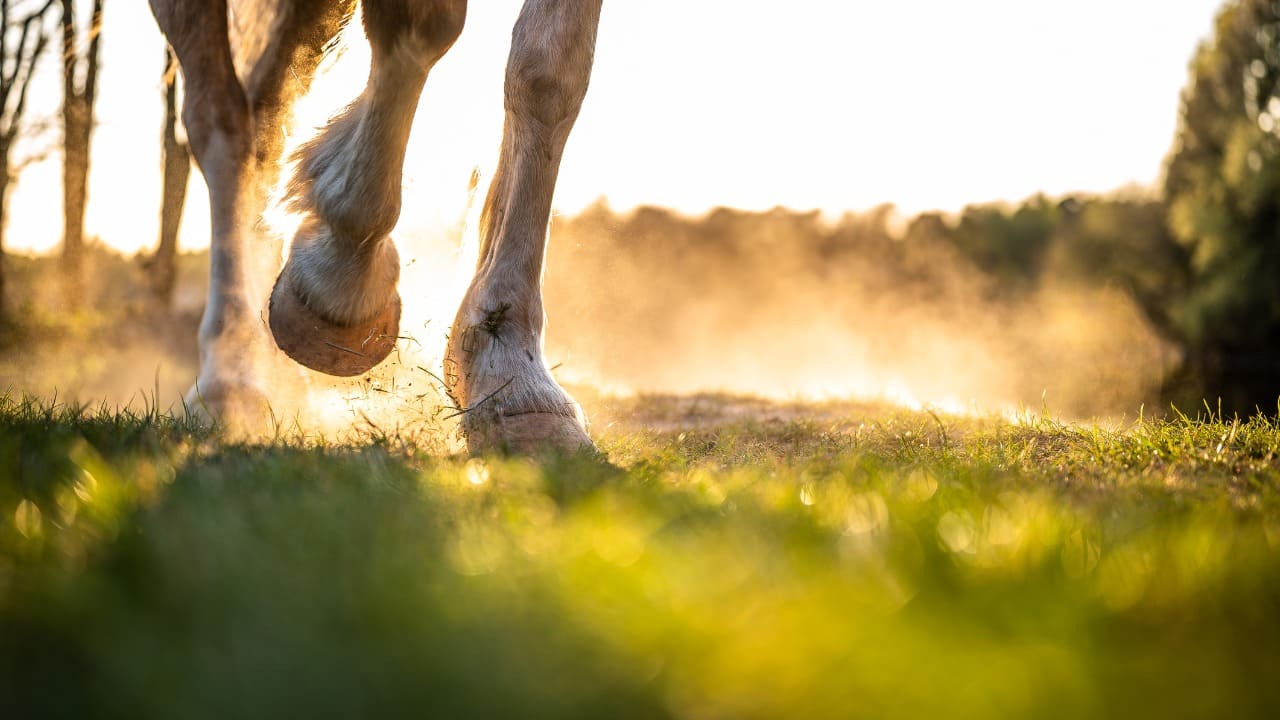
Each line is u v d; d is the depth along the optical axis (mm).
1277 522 2635
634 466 3420
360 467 2977
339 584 1579
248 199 5402
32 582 1535
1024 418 5328
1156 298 43438
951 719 1245
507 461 3334
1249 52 39125
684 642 1424
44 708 1160
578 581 1700
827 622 1494
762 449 4820
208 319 5238
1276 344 35125
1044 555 1935
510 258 4152
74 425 3807
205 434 4078
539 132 4102
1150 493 3145
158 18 5387
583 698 1225
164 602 1476
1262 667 1440
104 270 21500
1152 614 1687
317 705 1153
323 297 4535
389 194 4180
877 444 4793
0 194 17891
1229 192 36281
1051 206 62219
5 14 16812
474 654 1303
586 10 4098
